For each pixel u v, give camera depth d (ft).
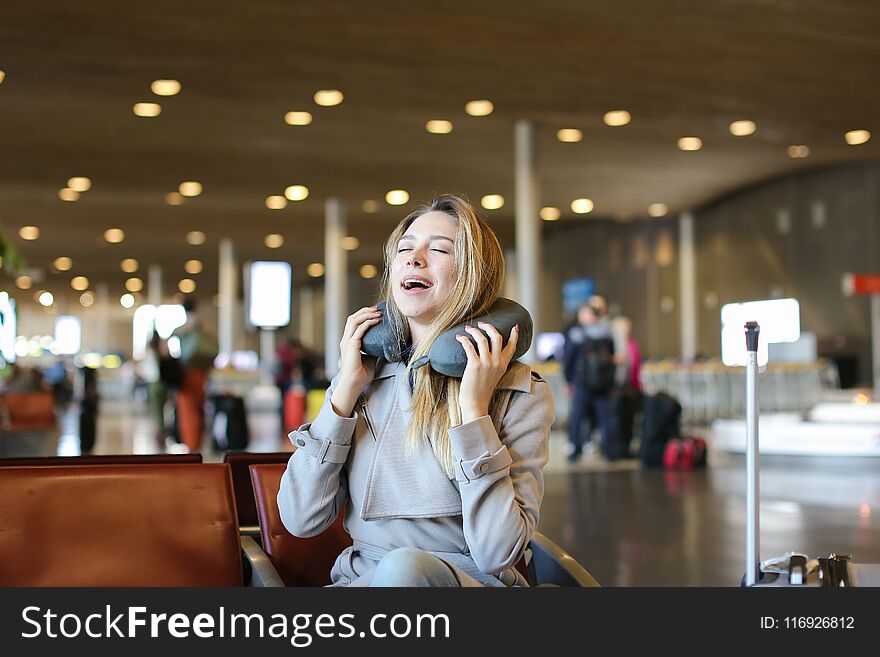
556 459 35.04
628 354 36.50
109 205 69.46
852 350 60.85
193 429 35.63
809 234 64.39
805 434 31.86
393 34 32.96
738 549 17.07
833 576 5.32
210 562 6.49
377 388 6.37
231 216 74.64
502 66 36.52
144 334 154.40
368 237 85.40
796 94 40.68
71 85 39.34
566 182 62.03
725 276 72.13
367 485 6.07
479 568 5.84
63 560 6.17
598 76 37.88
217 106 42.68
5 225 79.20
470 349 5.79
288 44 34.01
